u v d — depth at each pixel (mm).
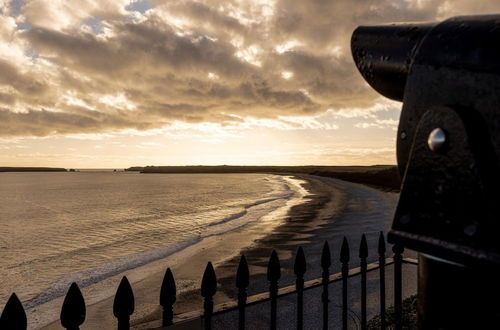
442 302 657
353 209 35406
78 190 86812
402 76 803
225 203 52406
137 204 52406
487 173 557
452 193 593
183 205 50219
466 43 627
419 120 685
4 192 79812
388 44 835
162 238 25656
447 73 640
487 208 548
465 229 573
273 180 146750
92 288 13930
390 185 82188
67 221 36406
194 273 14641
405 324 4566
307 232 22859
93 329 9844
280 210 38188
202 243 21719
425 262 697
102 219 37406
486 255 540
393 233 688
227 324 7965
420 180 649
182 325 1441
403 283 9508
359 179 107000
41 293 13984
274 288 1786
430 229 626
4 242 26188
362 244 2283
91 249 23000
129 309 1374
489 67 583
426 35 713
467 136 570
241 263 1668
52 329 10328
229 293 11547
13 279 16578
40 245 24969
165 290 1436
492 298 597
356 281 10180
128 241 25234
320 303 8852
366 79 934
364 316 2277
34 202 57156
